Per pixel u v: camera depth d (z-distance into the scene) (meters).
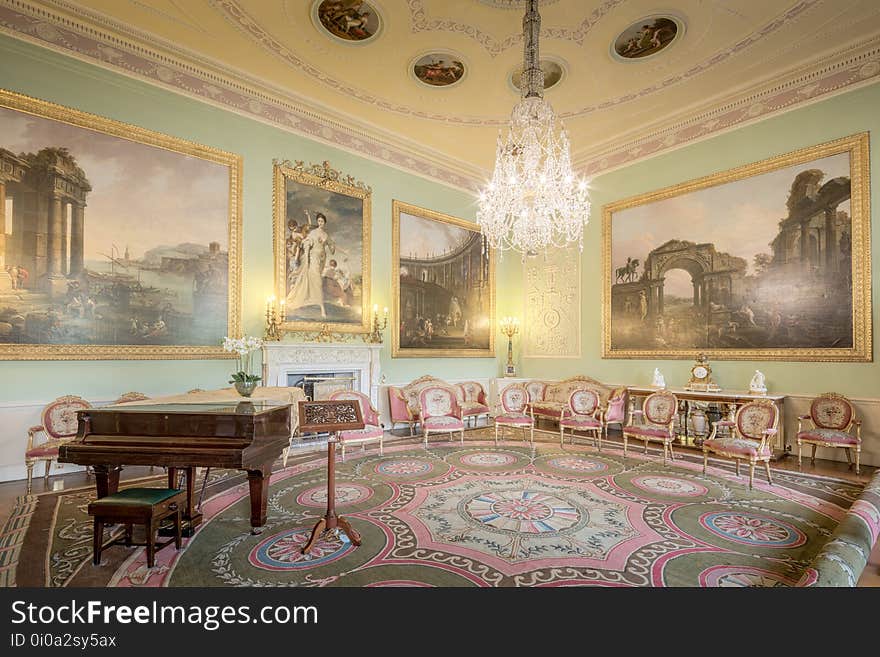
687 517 4.14
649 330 8.34
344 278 8.09
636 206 8.57
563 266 9.80
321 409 3.55
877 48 6.02
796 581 2.95
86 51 5.70
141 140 6.08
